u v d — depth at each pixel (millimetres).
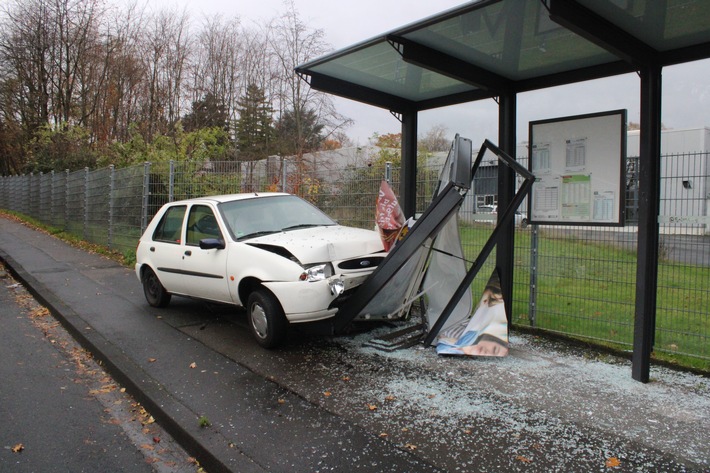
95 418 4473
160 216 7840
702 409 4195
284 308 5438
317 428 3916
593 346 5762
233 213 6660
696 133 11633
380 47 5324
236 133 33250
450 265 6082
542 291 6855
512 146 6281
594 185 5512
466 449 3570
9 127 37000
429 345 5770
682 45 4699
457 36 4969
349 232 6328
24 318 7828
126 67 32156
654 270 4938
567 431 3824
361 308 5414
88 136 29047
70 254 13594
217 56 33281
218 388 4734
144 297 8664
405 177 7473
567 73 5883
